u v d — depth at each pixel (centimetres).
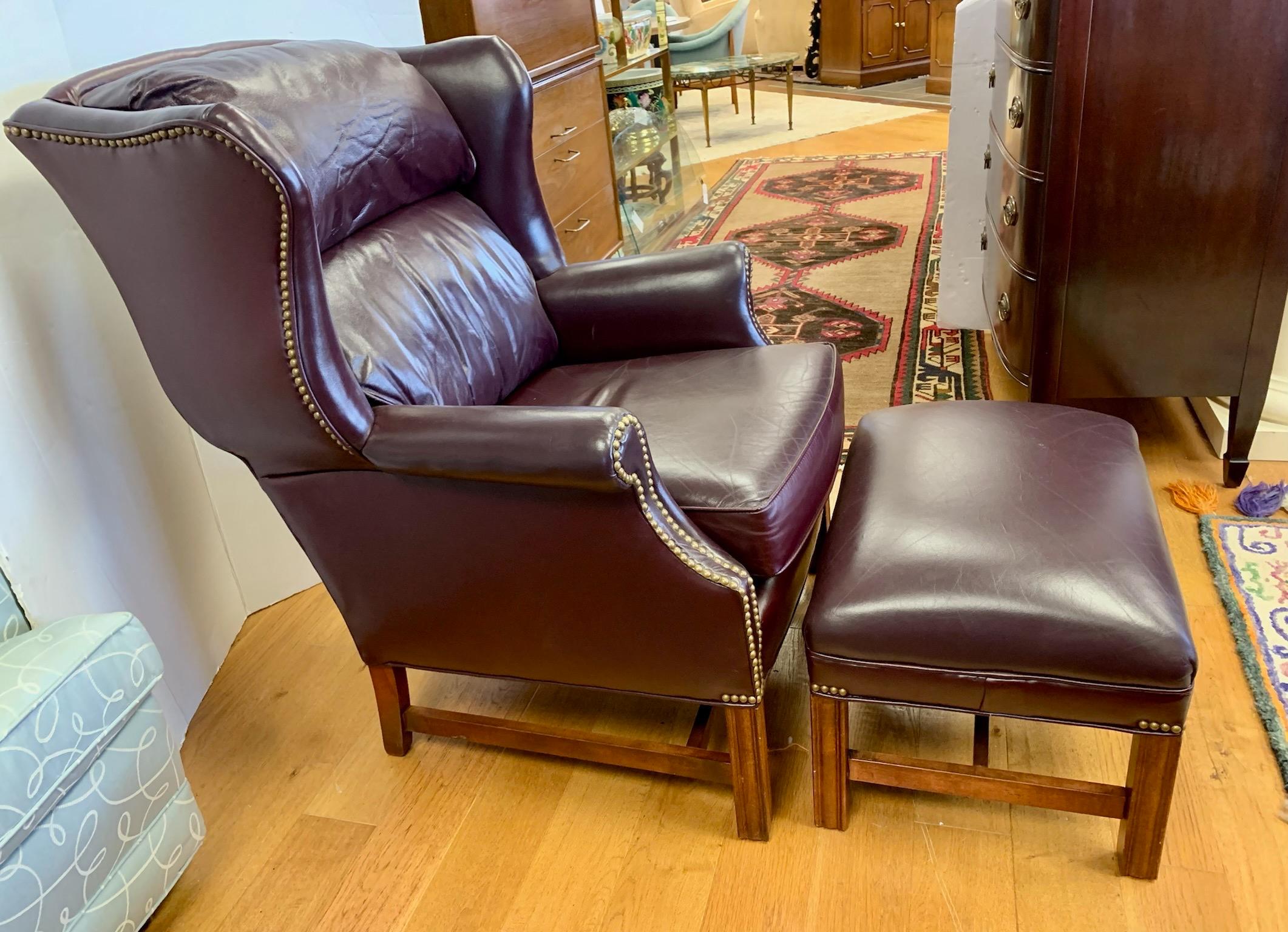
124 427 150
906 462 131
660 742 139
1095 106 168
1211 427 203
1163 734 105
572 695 157
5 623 121
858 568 115
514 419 109
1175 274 177
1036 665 105
